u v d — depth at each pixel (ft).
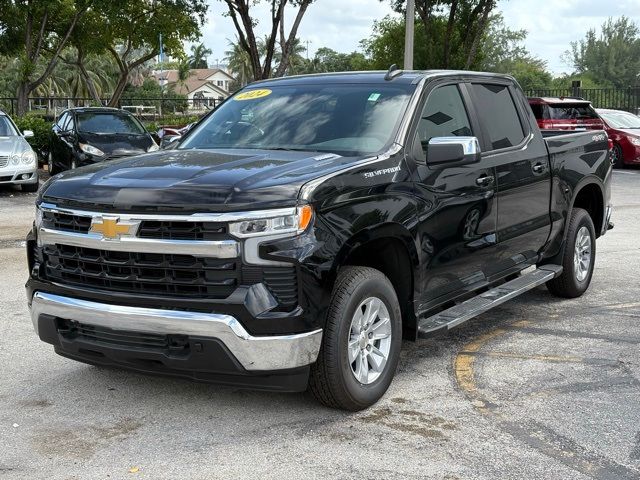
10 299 23.49
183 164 15.03
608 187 25.09
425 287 16.38
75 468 12.53
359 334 14.55
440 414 14.75
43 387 16.22
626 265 28.96
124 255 13.61
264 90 19.22
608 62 258.37
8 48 95.50
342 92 17.95
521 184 19.88
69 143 56.90
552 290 23.67
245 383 13.55
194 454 13.03
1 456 12.97
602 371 17.26
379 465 12.59
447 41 98.84
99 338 14.07
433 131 17.31
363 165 14.87
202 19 91.71
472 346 19.22
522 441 13.52
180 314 13.05
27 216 40.63
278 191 13.21
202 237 13.07
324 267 13.33
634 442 13.50
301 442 13.50
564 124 60.49
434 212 16.28
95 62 277.23
